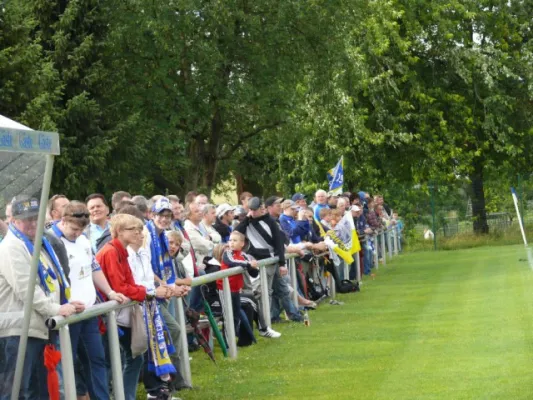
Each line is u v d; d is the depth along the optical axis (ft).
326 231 103.96
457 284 113.09
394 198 206.90
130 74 167.73
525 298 92.58
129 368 49.80
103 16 164.45
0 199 37.78
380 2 200.75
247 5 168.04
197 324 62.49
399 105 206.18
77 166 156.87
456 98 211.61
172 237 56.44
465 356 61.31
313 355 65.36
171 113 166.40
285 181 210.18
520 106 214.90
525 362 57.67
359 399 49.70
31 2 163.94
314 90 186.70
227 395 53.11
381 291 109.50
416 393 50.31
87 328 46.19
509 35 221.05
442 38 209.97
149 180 197.26
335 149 191.62
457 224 206.18
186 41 163.02
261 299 75.31
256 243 80.43
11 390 38.96
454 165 211.00
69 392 41.70
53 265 43.80
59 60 161.68
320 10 169.58
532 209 205.87
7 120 35.22
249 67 170.09
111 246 48.88
